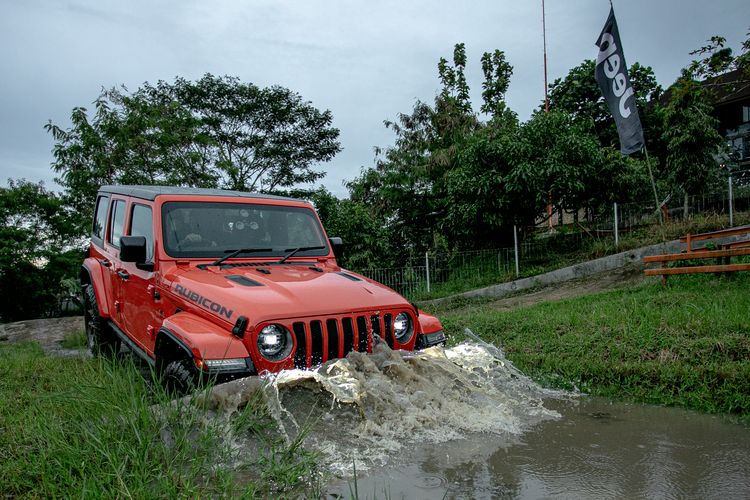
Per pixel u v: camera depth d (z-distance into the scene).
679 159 15.55
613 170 14.86
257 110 26.48
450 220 16.11
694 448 3.56
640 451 3.50
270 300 3.96
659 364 5.23
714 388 4.74
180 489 2.88
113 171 18.41
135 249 4.78
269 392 3.54
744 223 12.79
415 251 18.52
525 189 14.30
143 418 3.41
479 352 4.61
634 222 14.58
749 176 16.97
